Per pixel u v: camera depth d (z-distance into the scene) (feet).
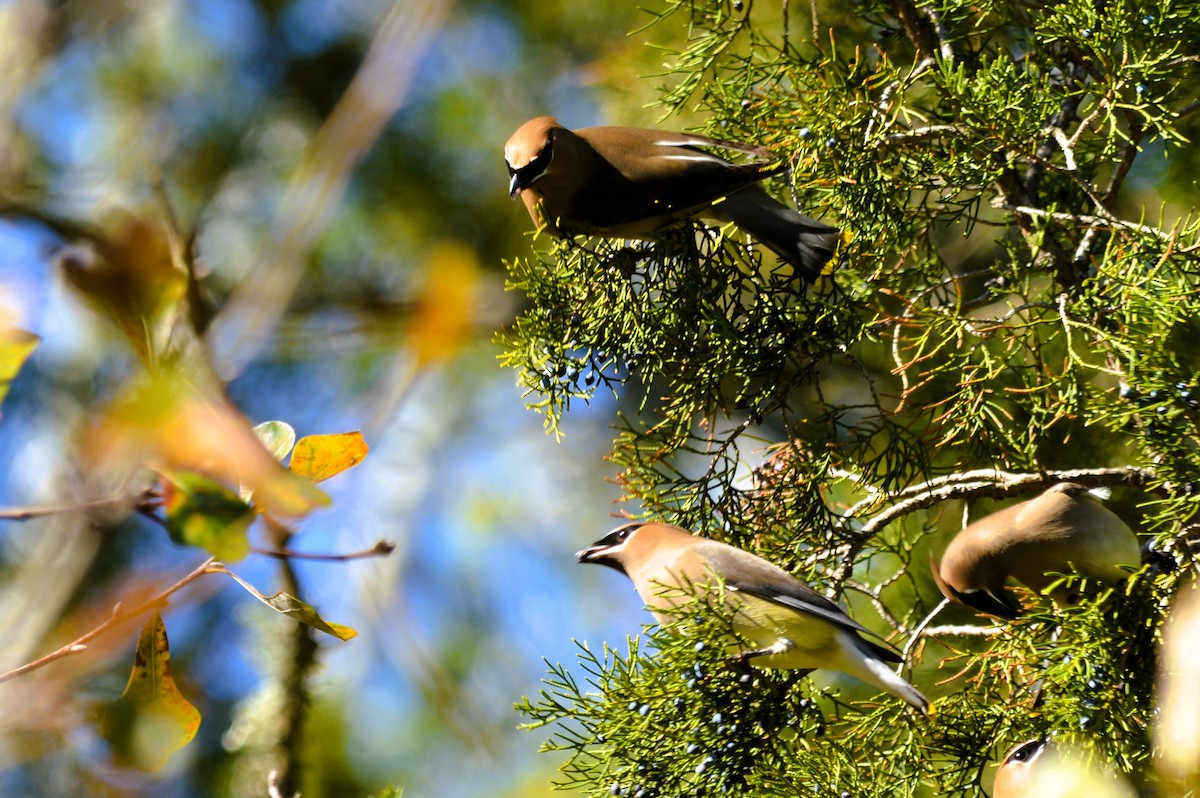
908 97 32.81
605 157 31.32
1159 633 24.44
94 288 13.11
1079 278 29.45
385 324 21.57
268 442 17.21
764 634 26.84
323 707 46.26
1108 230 28.94
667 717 25.75
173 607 17.89
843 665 26.55
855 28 35.55
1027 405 29.30
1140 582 25.43
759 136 32.42
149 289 13.14
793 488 29.84
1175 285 25.84
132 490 14.01
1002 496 29.91
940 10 30.22
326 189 15.42
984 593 29.40
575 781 25.89
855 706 32.24
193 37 53.36
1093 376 33.27
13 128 23.06
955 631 29.55
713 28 32.91
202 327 13.94
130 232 13.24
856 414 38.91
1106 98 27.86
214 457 12.85
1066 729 24.25
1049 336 33.35
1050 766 23.61
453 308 12.67
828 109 29.25
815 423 29.73
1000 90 28.09
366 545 48.32
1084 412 28.12
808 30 35.86
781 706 26.30
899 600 35.91
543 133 31.32
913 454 29.55
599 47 51.24
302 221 15.19
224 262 49.49
